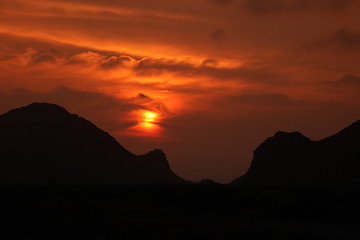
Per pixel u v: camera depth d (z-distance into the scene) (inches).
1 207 1973.4
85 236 1317.7
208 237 1299.2
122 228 1450.5
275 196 2440.9
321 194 2475.4
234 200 2298.2
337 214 1862.7
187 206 2102.6
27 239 1279.5
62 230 1413.6
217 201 2249.0
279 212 1835.6
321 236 1362.0
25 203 2151.8
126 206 2112.5
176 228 1450.5
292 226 1584.6
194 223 1598.2
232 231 1392.7
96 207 2048.5
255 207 2159.2
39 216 1716.3
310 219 1777.8
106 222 1582.2
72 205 2119.8
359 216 1782.7
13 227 1460.4
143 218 1738.4
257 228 1502.2
